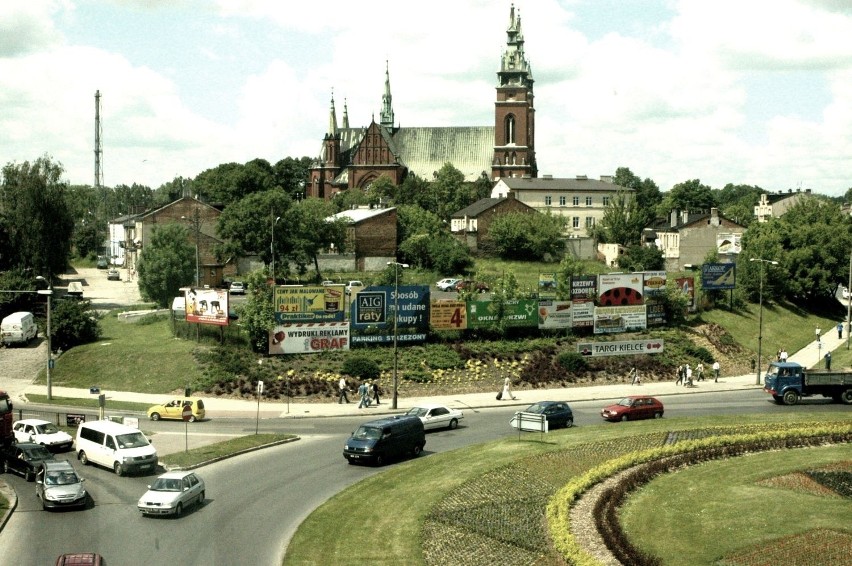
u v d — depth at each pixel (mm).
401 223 146125
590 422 59312
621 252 148500
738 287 108750
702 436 50562
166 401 65438
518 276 135500
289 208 120188
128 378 71250
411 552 32562
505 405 66625
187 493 37938
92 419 58750
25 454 44688
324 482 42844
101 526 35812
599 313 86125
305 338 73062
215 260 128750
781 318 107438
